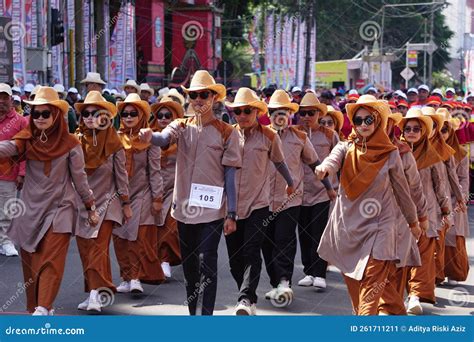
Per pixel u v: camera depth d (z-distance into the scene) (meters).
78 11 39.34
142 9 58.06
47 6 32.38
